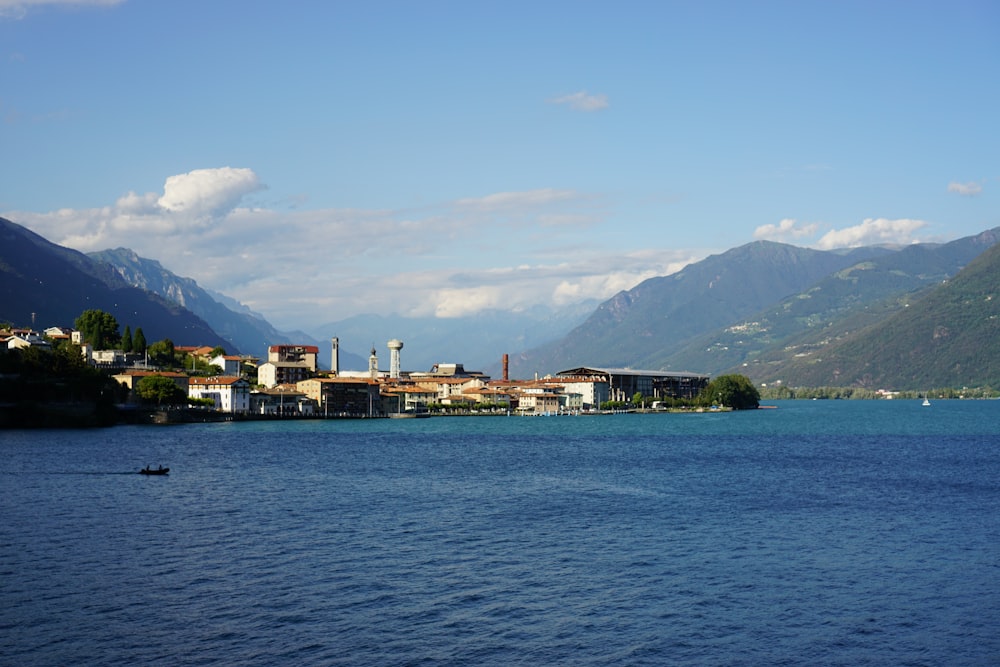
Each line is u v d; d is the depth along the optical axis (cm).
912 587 8831
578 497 14412
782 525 11881
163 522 11906
